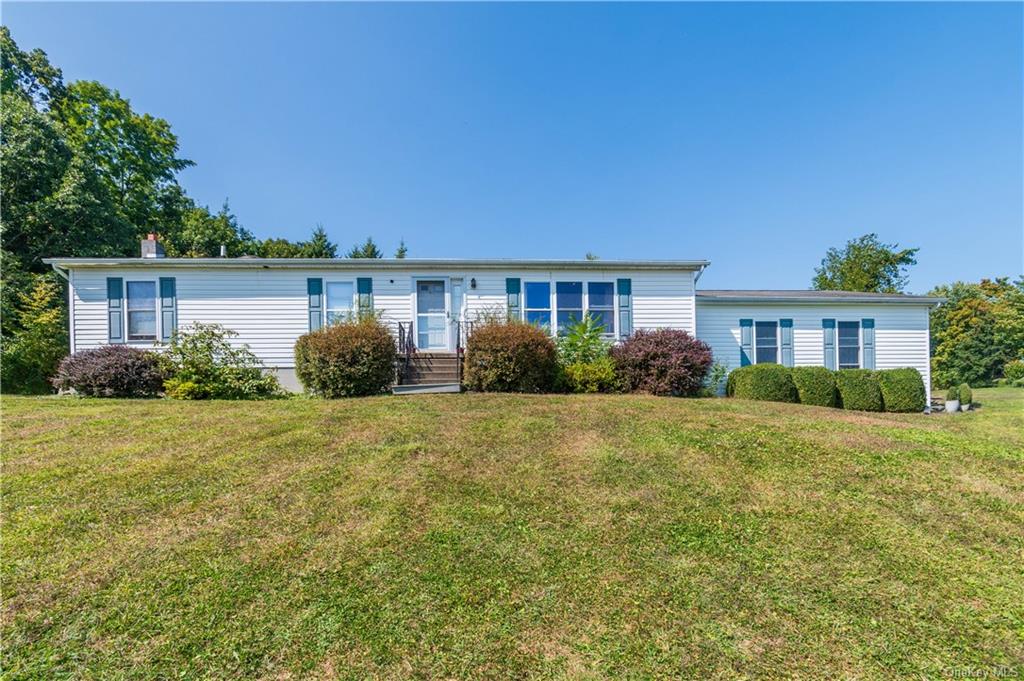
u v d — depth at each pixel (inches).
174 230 982.4
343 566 106.6
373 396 331.0
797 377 413.1
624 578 103.4
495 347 352.5
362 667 78.8
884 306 508.4
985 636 87.0
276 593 97.0
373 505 137.2
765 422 238.2
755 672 78.0
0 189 586.6
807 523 129.6
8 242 583.5
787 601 96.1
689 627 88.4
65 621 88.7
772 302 496.7
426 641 84.6
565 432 214.4
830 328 506.9
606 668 78.6
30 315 490.3
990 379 930.1
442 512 133.2
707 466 171.5
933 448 195.6
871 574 106.1
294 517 129.6
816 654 82.0
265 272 446.3
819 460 179.5
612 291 468.8
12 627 86.8
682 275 471.5
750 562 110.3
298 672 77.9
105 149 846.5
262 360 442.3
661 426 225.6
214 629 87.0
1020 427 296.8
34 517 128.3
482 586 100.1
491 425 226.1
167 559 108.9
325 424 227.8
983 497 147.8
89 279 427.5
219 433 212.1
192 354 360.2
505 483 153.9
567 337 417.7
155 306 433.4
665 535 122.3
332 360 331.0
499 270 464.8
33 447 191.6
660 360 378.9
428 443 196.4
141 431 216.1
